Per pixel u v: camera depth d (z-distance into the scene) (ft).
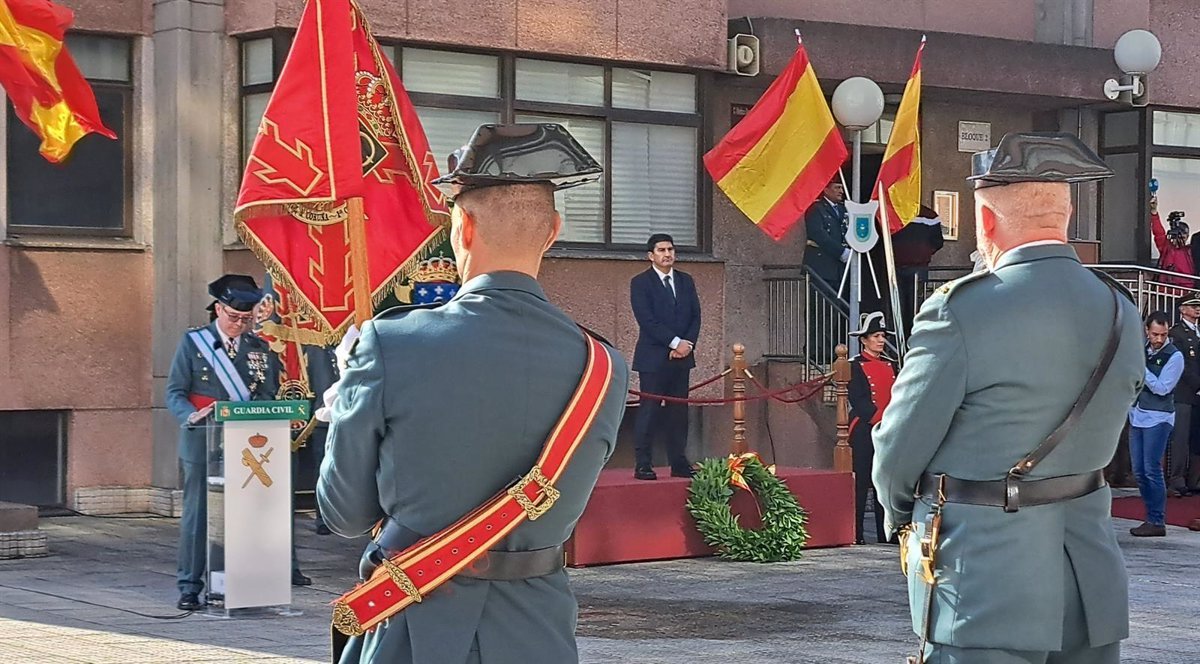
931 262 61.62
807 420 53.98
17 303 45.47
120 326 47.26
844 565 40.29
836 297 54.03
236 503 31.04
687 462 43.16
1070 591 14.74
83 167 47.29
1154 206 65.46
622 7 51.80
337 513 12.04
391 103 29.99
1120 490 57.67
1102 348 14.76
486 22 48.98
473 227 12.34
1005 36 63.82
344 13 28.45
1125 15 64.23
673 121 53.98
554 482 11.85
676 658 28.19
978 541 14.58
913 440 14.78
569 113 51.67
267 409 31.27
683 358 42.98
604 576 38.01
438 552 11.70
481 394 11.75
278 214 29.66
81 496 46.68
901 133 50.24
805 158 48.67
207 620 30.71
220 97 47.37
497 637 11.84
